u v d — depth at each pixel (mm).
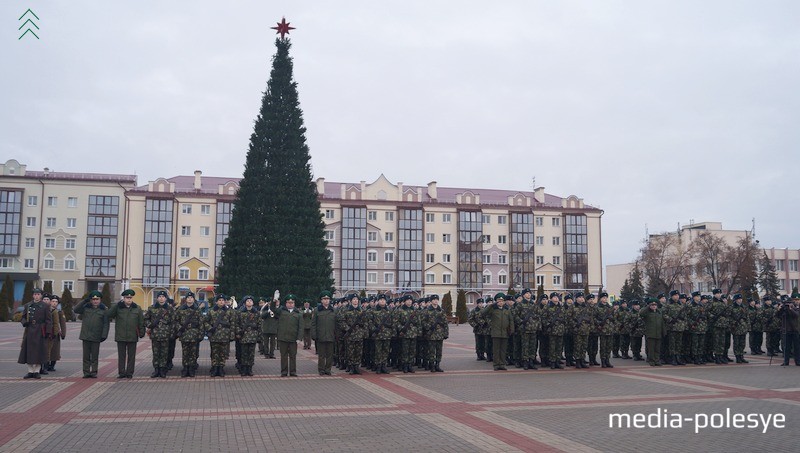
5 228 84500
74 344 31484
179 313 18734
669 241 88812
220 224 85250
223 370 19156
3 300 65375
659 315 22562
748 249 80562
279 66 45938
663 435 10797
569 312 21891
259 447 9703
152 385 16734
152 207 84000
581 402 14117
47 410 12750
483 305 25750
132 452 9375
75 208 86250
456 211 93188
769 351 26172
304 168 45250
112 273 86000
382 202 90875
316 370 21172
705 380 18125
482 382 17750
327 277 44938
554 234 96375
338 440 10227
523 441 10234
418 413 12711
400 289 89688
